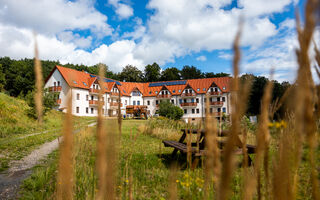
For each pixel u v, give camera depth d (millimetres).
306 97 204
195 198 759
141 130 11367
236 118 196
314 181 249
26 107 16516
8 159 5395
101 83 252
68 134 231
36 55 296
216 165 214
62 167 237
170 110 30312
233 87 198
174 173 323
